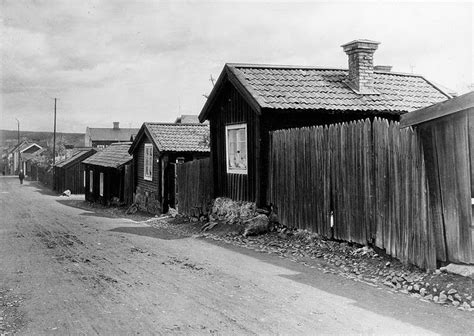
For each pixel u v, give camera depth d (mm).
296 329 5785
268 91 13172
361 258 9227
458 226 7191
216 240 13047
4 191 46312
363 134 9414
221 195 15836
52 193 46156
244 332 5742
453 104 6988
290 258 10062
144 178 24953
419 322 5895
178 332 5812
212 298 7223
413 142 7953
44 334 5898
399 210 8320
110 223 19156
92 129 88312
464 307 6324
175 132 23109
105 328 6043
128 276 8883
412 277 7656
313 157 11078
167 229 16641
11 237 14758
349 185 9867
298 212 11703
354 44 14070
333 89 13945
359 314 6266
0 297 7605
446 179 7359
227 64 14375
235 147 15188
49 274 9219
